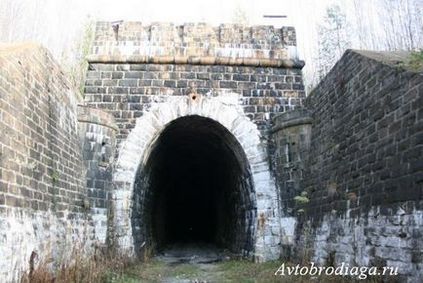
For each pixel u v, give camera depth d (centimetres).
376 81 962
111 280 1159
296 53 1719
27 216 930
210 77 1677
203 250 2345
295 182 1490
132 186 1572
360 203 998
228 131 1655
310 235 1319
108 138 1526
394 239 833
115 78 1653
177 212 3136
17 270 855
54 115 1170
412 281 763
